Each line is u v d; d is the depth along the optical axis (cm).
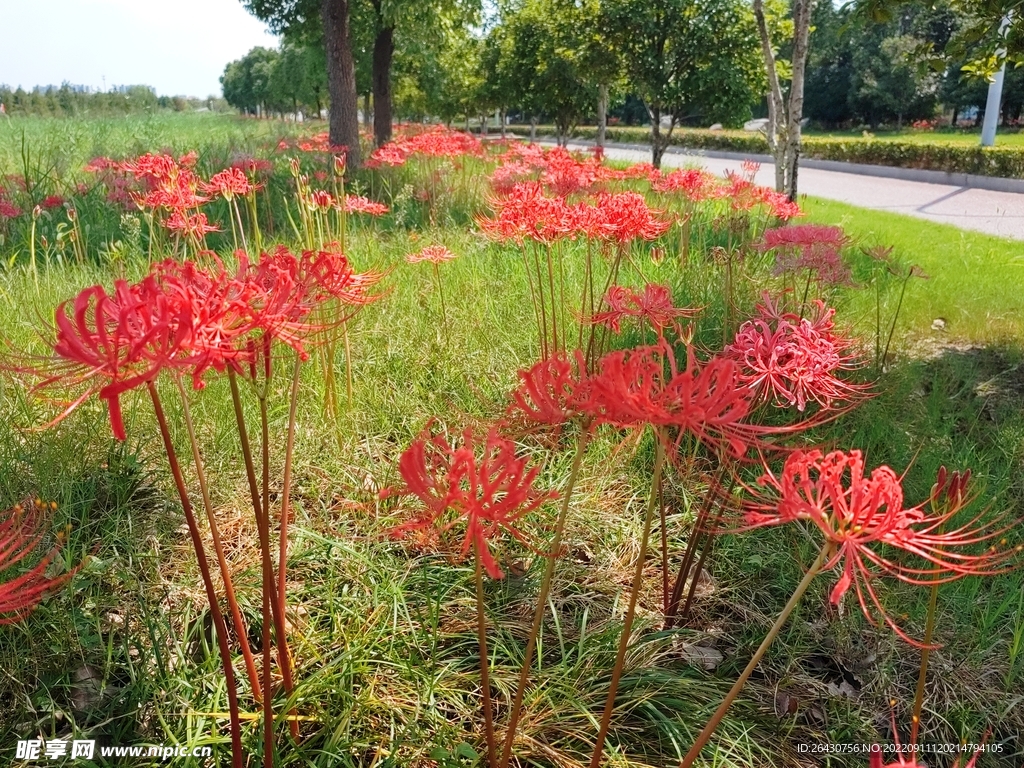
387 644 216
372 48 1897
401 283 502
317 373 360
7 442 270
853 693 226
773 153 877
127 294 118
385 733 195
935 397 396
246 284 133
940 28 4066
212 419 324
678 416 116
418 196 782
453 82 2505
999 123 4197
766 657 235
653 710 200
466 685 212
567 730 196
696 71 1205
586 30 1273
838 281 361
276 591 185
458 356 407
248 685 201
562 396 130
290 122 2891
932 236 1013
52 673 200
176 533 265
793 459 119
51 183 739
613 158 2220
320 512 281
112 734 184
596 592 257
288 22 1466
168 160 389
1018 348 498
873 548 281
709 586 265
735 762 195
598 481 308
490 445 121
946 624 249
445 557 254
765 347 180
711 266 502
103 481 274
